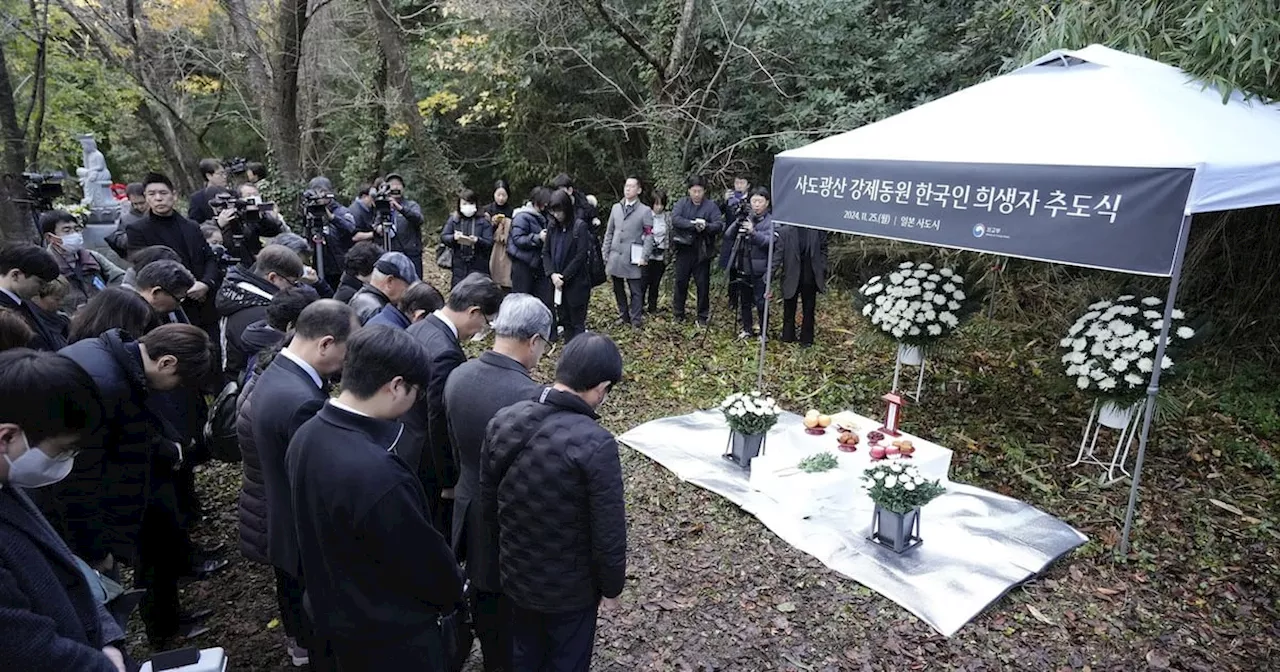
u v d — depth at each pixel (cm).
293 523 246
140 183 571
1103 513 442
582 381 228
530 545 230
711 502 442
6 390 143
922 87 957
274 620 329
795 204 545
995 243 409
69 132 1070
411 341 199
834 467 436
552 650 240
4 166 508
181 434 333
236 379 379
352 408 197
